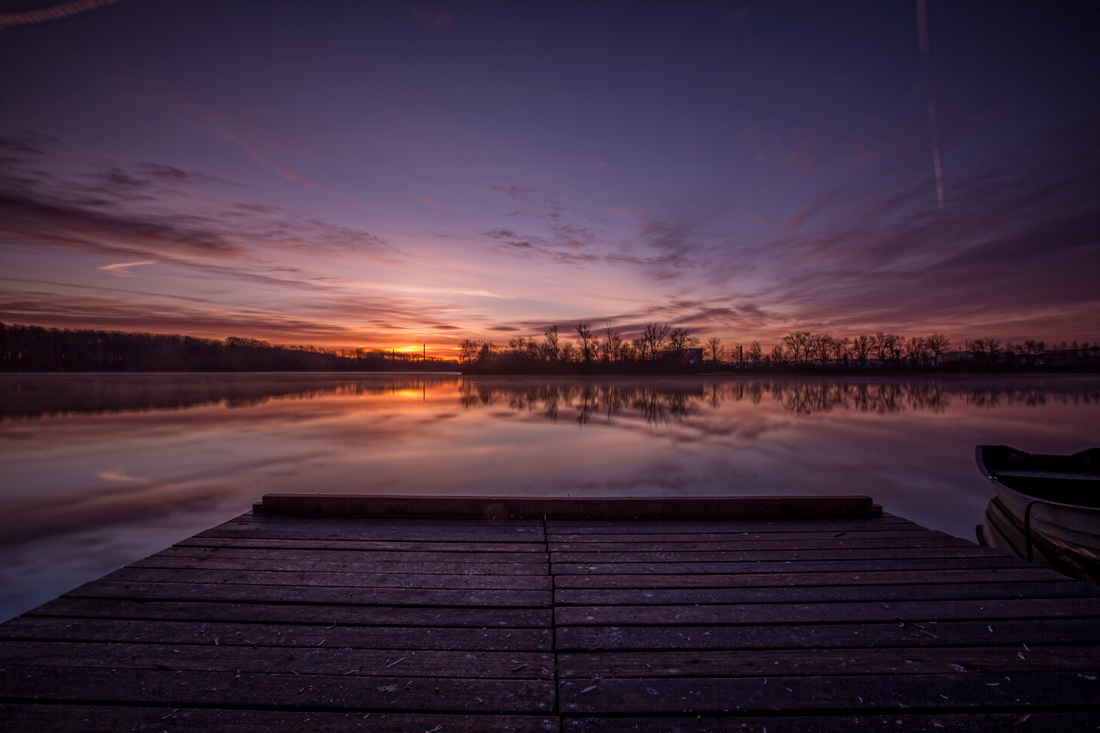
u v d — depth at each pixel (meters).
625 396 32.56
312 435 15.18
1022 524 4.96
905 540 3.83
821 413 21.70
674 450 12.34
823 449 12.54
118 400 28.75
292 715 1.91
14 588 5.12
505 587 3.01
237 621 2.58
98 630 2.47
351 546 3.67
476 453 11.97
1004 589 2.96
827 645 2.40
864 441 13.91
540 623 2.59
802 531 4.05
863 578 3.14
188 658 2.26
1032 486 6.10
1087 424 18.05
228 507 7.73
